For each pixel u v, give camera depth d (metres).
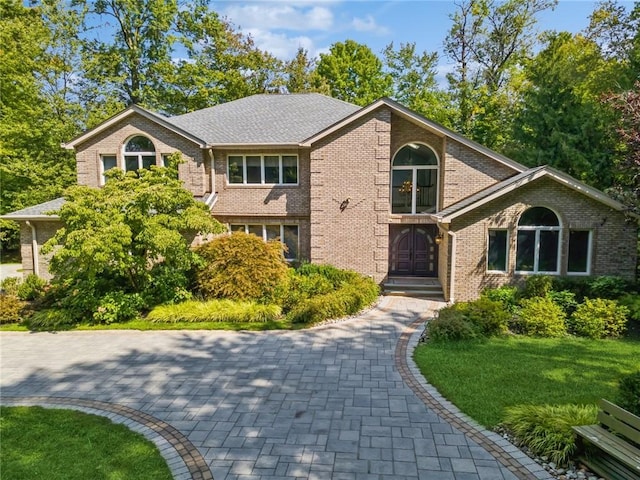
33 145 29.95
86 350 11.68
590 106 23.84
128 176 15.17
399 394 8.47
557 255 15.35
